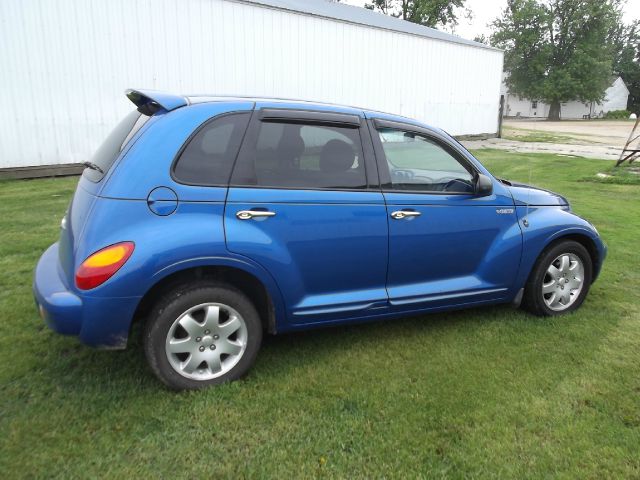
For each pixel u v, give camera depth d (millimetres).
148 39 12227
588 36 56469
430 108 21625
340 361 3434
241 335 3076
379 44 18422
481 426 2725
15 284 4680
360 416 2797
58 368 3232
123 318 2734
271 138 3117
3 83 10414
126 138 2988
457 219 3666
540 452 2527
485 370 3324
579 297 4320
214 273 3049
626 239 6703
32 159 11031
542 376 3250
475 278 3857
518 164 15031
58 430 2598
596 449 2551
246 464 2400
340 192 3256
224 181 2938
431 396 3008
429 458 2475
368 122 3465
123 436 2570
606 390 3090
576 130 36875
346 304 3357
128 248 2682
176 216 2809
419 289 3627
